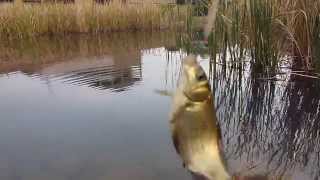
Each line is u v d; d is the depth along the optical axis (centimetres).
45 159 58
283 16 112
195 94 23
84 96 93
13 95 95
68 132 70
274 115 79
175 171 52
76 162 57
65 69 129
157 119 75
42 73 122
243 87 103
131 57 156
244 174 51
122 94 94
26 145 64
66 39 236
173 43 200
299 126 72
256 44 111
